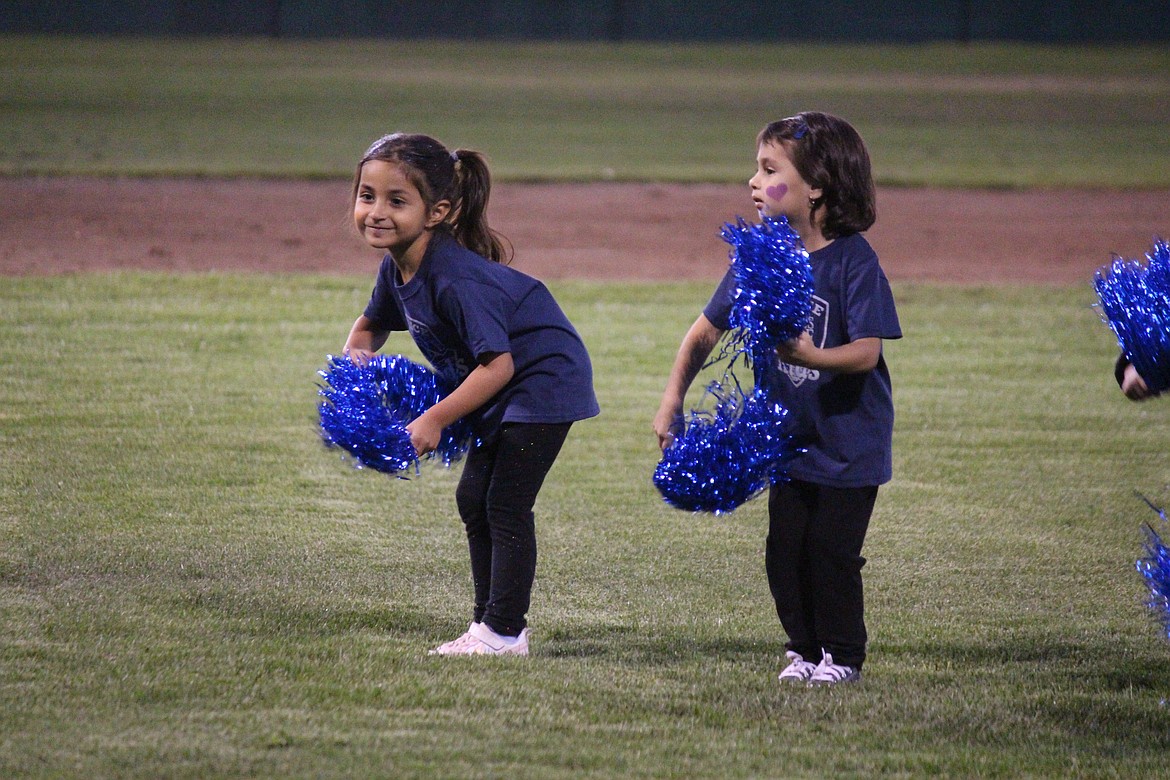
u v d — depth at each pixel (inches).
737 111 3344.0
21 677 455.2
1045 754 415.5
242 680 458.3
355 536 654.5
